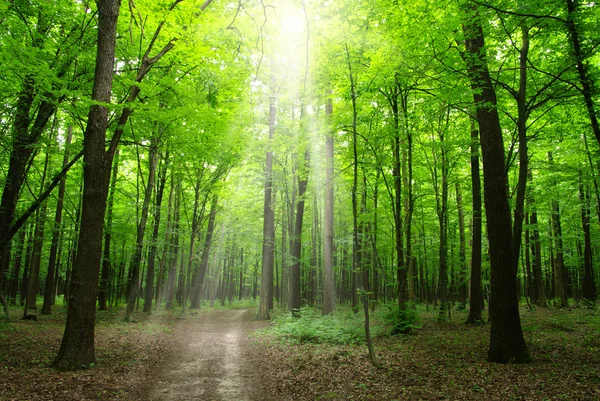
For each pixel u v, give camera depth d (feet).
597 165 49.75
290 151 62.64
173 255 77.00
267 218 69.00
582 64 27.71
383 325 45.65
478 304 49.70
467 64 29.94
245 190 84.94
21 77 28.48
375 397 21.27
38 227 59.26
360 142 45.03
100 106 28.04
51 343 34.50
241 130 51.03
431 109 40.32
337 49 36.19
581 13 24.47
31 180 55.47
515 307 27.89
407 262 47.62
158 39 36.68
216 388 24.06
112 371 26.08
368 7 34.32
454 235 75.87
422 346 34.58
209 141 40.83
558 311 63.72
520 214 29.04
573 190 61.36
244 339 44.42
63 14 33.47
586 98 27.48
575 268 98.22
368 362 29.04
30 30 32.04
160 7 29.30
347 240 64.69
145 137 41.75
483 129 30.01
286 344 38.91
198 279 90.89
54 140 41.70
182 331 51.21
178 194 76.48
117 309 80.89
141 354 32.78
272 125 65.67
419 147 57.52
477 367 26.25
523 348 27.35
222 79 38.06
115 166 64.69
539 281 72.54
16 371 24.12
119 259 93.30
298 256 62.90
